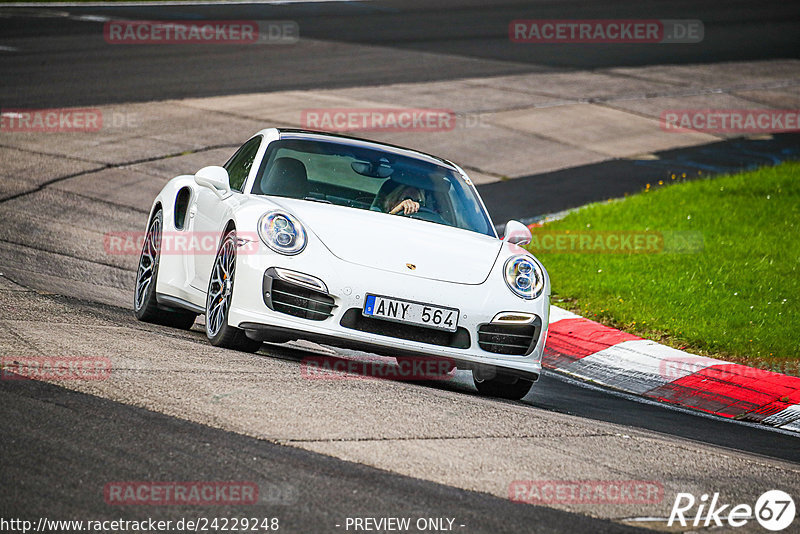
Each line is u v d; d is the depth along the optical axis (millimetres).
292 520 12719
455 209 25734
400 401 19344
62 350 19766
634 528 14047
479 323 21984
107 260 35688
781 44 109688
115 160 52125
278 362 21906
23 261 32562
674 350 30297
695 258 40188
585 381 28578
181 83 72188
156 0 114688
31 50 79375
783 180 54156
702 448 19641
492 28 108812
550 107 75188
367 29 103188
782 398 26641
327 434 16375
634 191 55688
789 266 39250
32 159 50438
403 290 21531
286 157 25516
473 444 17016
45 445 14391
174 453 14656
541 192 54250
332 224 22672
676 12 126125
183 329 27375
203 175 24656
